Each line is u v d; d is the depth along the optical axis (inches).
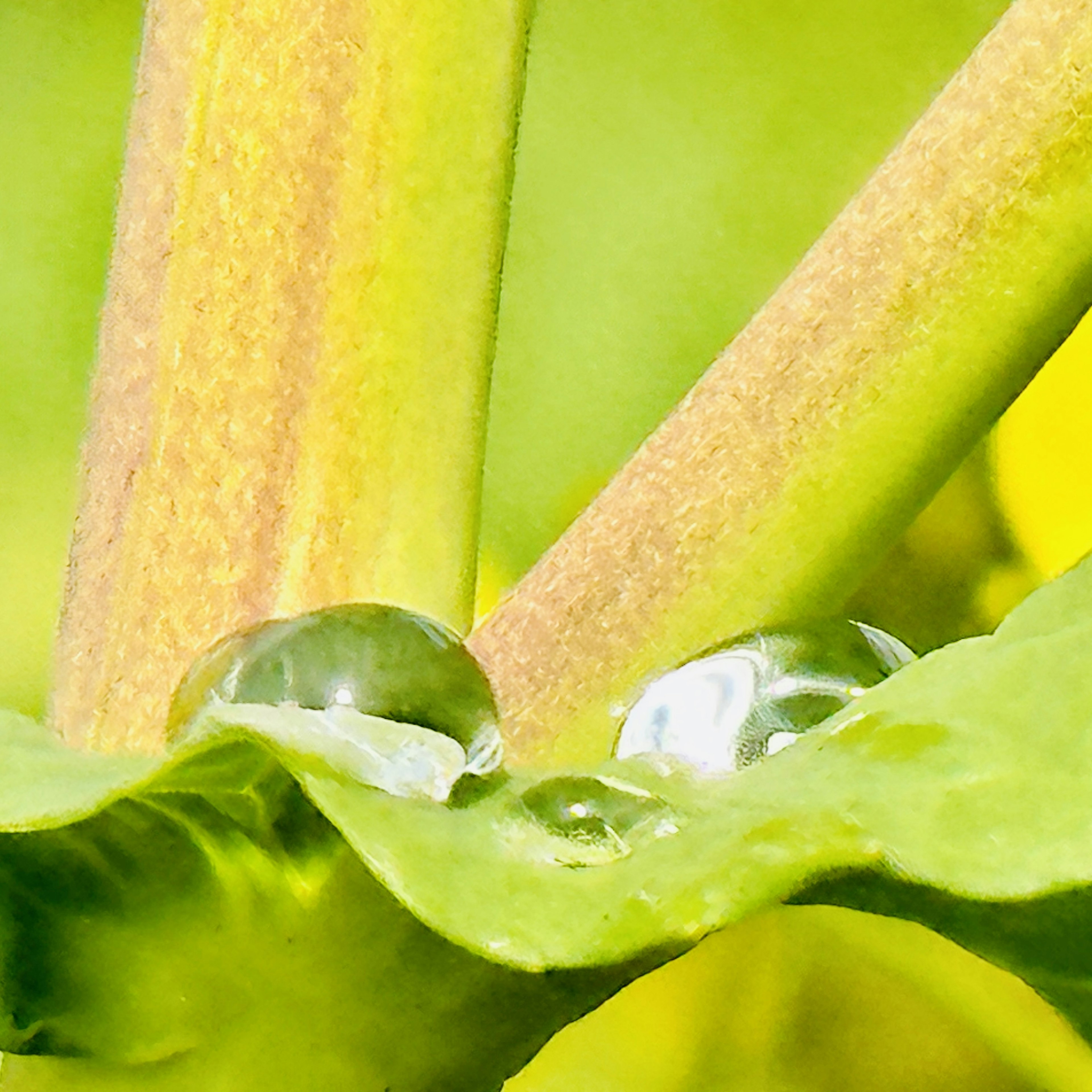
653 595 3.9
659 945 3.5
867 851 3.5
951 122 3.9
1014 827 3.5
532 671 3.9
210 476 3.9
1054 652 3.6
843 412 3.9
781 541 3.9
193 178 3.9
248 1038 3.6
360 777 3.6
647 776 3.6
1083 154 3.9
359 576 3.9
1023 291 3.9
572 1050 3.7
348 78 3.9
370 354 3.9
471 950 3.5
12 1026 3.6
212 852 3.6
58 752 3.7
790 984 3.7
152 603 3.9
